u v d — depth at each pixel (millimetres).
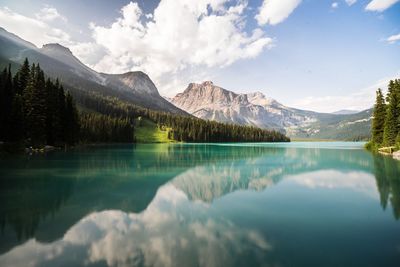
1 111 54312
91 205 20922
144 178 33281
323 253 12812
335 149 100938
